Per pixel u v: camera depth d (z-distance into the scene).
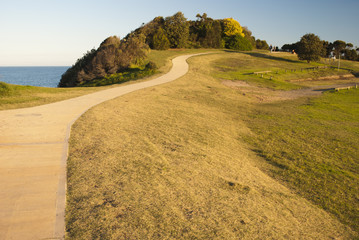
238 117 16.81
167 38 64.38
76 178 6.08
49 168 6.56
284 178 8.30
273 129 14.25
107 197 5.32
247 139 12.23
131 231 4.32
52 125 10.41
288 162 9.69
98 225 4.43
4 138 8.69
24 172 6.30
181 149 8.82
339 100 26.77
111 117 12.31
